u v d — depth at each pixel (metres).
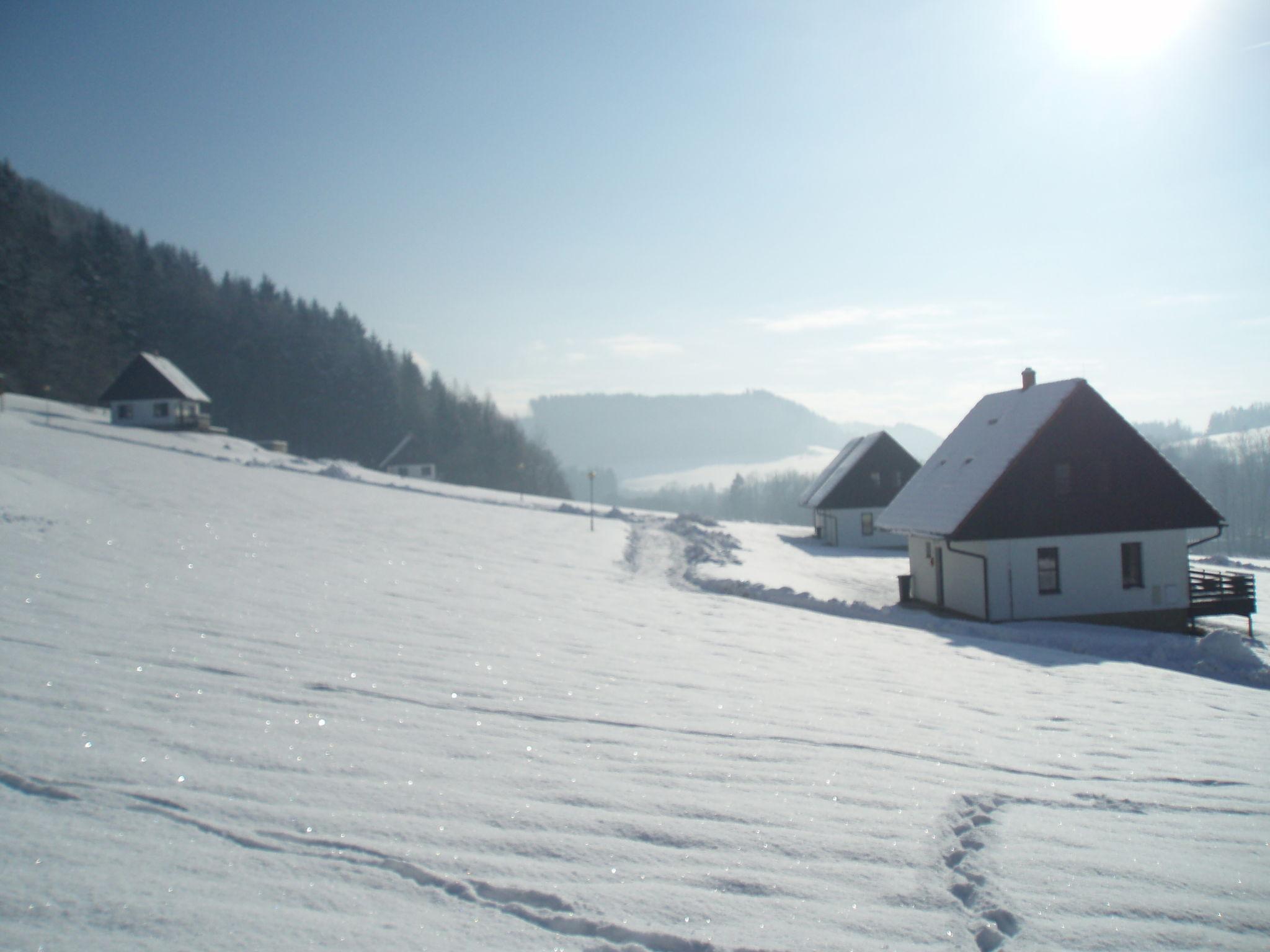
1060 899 4.04
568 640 11.05
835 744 6.77
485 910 3.40
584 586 18.70
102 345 82.44
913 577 28.72
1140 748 7.73
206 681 6.52
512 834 4.20
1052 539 24.78
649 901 3.61
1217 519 25.31
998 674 12.14
